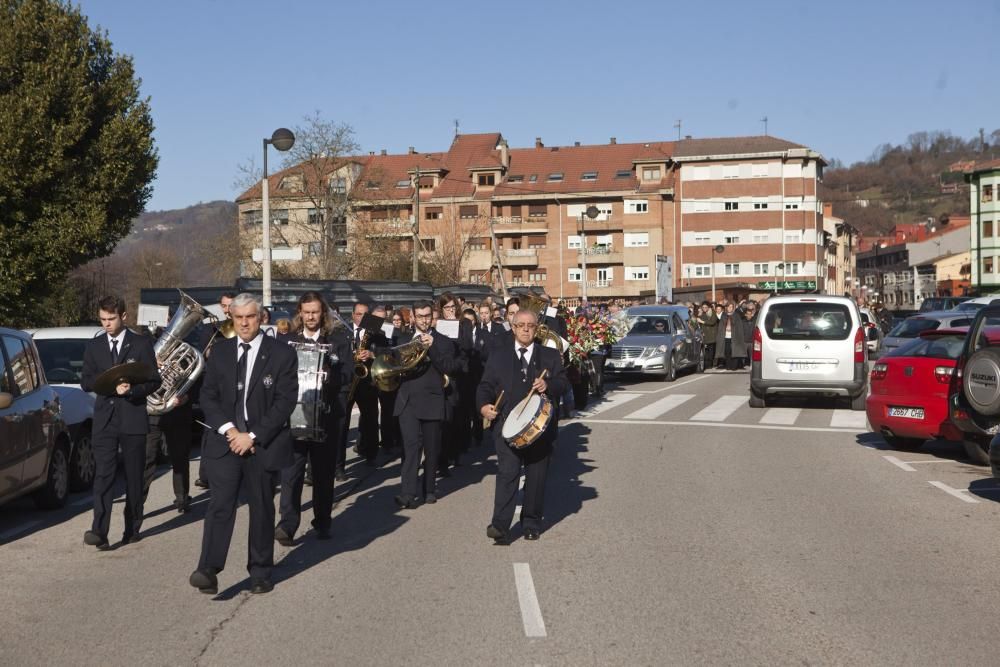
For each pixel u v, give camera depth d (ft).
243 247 188.34
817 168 280.72
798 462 41.27
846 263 360.28
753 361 62.80
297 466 27.55
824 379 61.62
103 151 87.71
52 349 44.52
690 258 273.33
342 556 25.86
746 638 18.54
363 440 42.60
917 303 377.30
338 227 191.52
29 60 85.15
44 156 83.51
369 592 22.15
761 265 271.69
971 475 37.86
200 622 20.03
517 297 47.19
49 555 26.68
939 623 19.45
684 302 230.68
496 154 277.44
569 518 30.30
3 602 21.84
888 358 43.88
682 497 33.50
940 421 41.22
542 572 23.73
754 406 64.23
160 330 41.42
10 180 81.82
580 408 63.72
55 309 122.42
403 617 20.12
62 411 34.88
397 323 44.57
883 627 19.21
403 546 26.89
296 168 189.06
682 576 23.18
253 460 22.27
